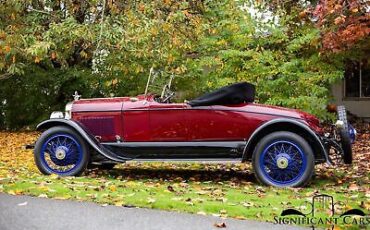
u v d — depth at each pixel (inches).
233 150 274.5
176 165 352.2
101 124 287.4
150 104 283.0
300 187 261.4
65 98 635.5
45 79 616.7
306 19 460.1
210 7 510.6
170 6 439.5
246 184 277.0
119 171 324.8
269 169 267.1
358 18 398.6
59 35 419.8
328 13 389.4
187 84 517.7
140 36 404.5
